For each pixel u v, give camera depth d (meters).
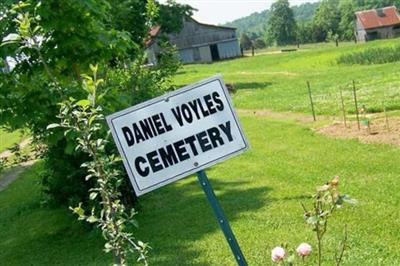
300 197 11.24
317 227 3.84
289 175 13.43
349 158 14.09
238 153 4.06
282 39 179.75
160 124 3.99
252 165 15.32
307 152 15.77
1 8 7.24
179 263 8.57
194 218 10.97
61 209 13.30
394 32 96.38
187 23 83.12
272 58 73.25
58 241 11.29
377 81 32.34
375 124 18.19
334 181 3.75
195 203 12.20
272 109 27.02
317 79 40.66
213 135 4.04
